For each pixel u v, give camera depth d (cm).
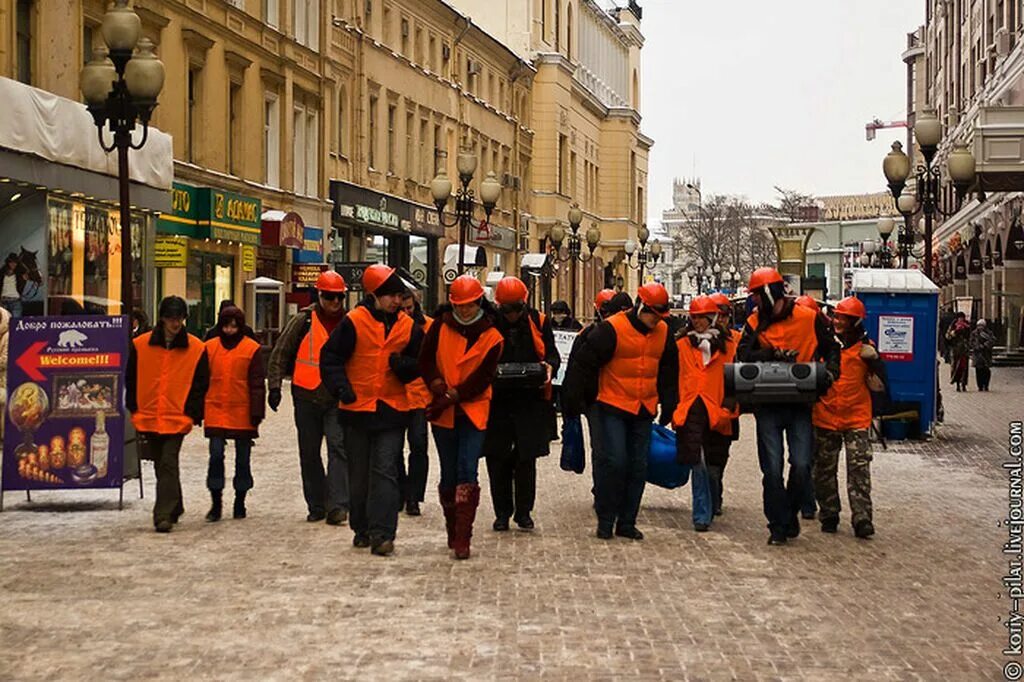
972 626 948
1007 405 3434
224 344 1408
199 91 3619
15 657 839
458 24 6297
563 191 8456
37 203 2242
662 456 1538
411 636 899
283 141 4266
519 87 7644
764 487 1298
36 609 974
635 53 11175
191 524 1384
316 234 4531
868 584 1099
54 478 1475
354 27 4922
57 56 2744
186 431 1343
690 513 1515
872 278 2466
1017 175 2942
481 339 1198
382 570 1133
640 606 1001
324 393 1391
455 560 1184
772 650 870
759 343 1300
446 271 4738
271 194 4138
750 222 14500
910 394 2447
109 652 853
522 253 7588
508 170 7394
